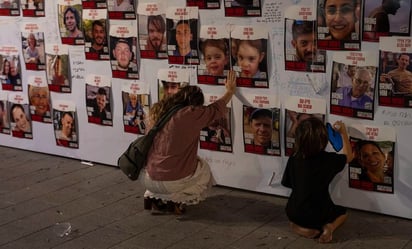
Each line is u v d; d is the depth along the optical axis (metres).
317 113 4.59
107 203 5.00
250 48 4.76
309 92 4.59
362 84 4.35
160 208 4.77
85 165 6.06
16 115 6.52
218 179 5.26
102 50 5.64
